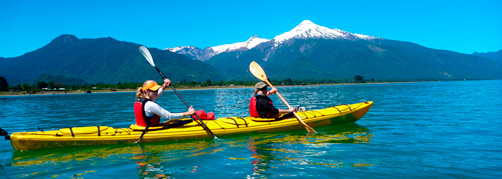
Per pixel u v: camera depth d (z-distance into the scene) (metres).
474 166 4.04
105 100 25.36
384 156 4.61
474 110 11.07
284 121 6.99
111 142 5.60
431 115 9.78
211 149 5.26
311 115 7.44
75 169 4.22
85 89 74.06
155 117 5.81
